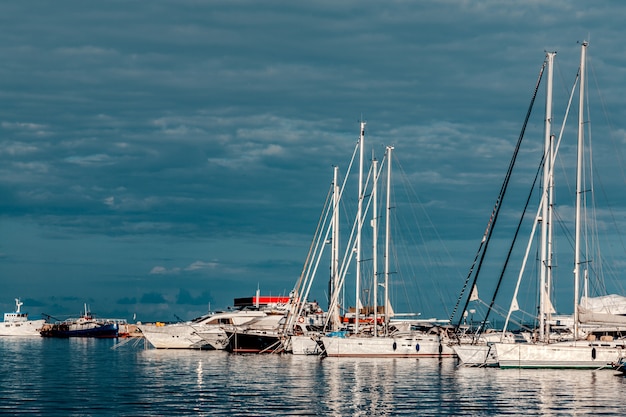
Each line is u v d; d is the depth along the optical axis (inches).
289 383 3383.4
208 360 4680.1
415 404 2797.7
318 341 4921.3
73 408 2689.5
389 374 3747.5
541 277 3927.2
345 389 3179.1
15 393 3068.4
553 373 3722.9
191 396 2972.4
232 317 5777.6
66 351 5974.4
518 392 3080.7
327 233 5433.1
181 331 5885.8
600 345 3831.2
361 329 5049.2
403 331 5049.2
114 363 4534.9
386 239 4997.5
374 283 4960.6
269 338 5295.3
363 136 5177.2
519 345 3868.1
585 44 3858.3
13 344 7539.4
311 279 5408.5
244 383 3385.8
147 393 3058.6
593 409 2696.9
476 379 3501.5
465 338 4500.5
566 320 4741.6
